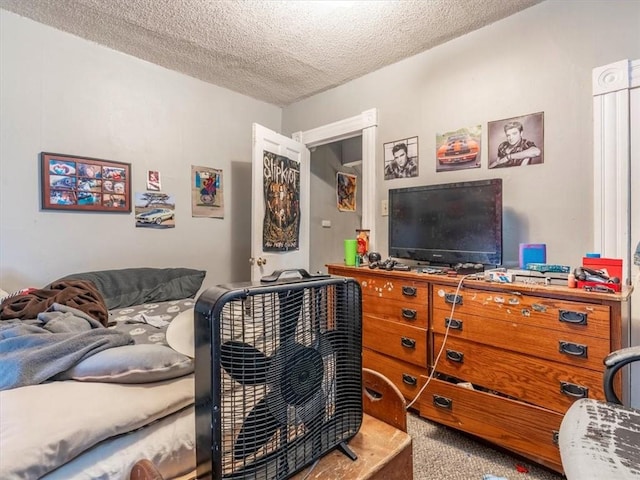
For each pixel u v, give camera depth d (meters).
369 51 2.46
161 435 0.85
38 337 1.05
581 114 1.80
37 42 2.19
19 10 2.07
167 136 2.80
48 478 0.67
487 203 1.87
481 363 1.67
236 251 3.26
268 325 0.72
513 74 2.04
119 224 2.56
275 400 0.73
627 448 0.84
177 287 2.51
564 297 1.43
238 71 2.81
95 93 2.43
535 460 1.56
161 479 0.65
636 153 1.66
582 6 1.81
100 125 2.46
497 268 1.93
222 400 0.66
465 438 1.80
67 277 2.18
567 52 1.85
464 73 2.24
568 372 1.42
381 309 2.08
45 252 2.24
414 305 1.92
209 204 3.07
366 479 0.79
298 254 3.29
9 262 2.12
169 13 2.07
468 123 2.22
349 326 0.90
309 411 0.80
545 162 1.92
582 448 0.85
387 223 2.66
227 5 1.99
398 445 0.92
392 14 2.05
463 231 1.96
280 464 0.74
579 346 1.39
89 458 0.74
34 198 2.20
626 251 1.67
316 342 0.82
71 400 0.80
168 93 2.80
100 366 0.91
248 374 0.69
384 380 1.09
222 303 0.66
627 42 1.69
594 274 1.42
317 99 3.24
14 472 0.62
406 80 2.55
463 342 1.73
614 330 1.32
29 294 1.73
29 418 0.73
